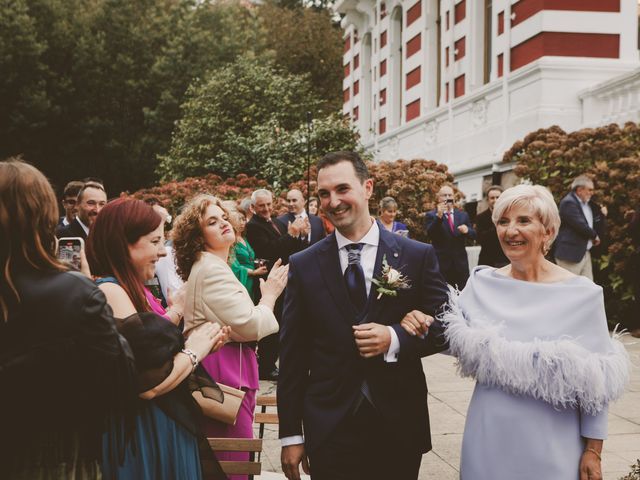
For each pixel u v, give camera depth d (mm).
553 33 13773
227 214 3639
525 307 2854
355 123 27016
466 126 16891
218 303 3430
